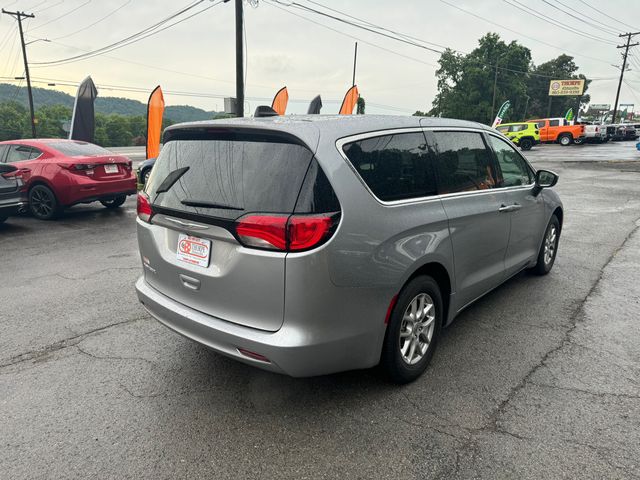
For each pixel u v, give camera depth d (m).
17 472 2.28
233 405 2.84
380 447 2.46
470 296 3.65
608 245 6.73
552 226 5.19
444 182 3.24
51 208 8.77
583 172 17.81
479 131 3.85
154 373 3.22
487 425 2.63
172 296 2.94
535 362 3.35
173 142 3.04
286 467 2.32
